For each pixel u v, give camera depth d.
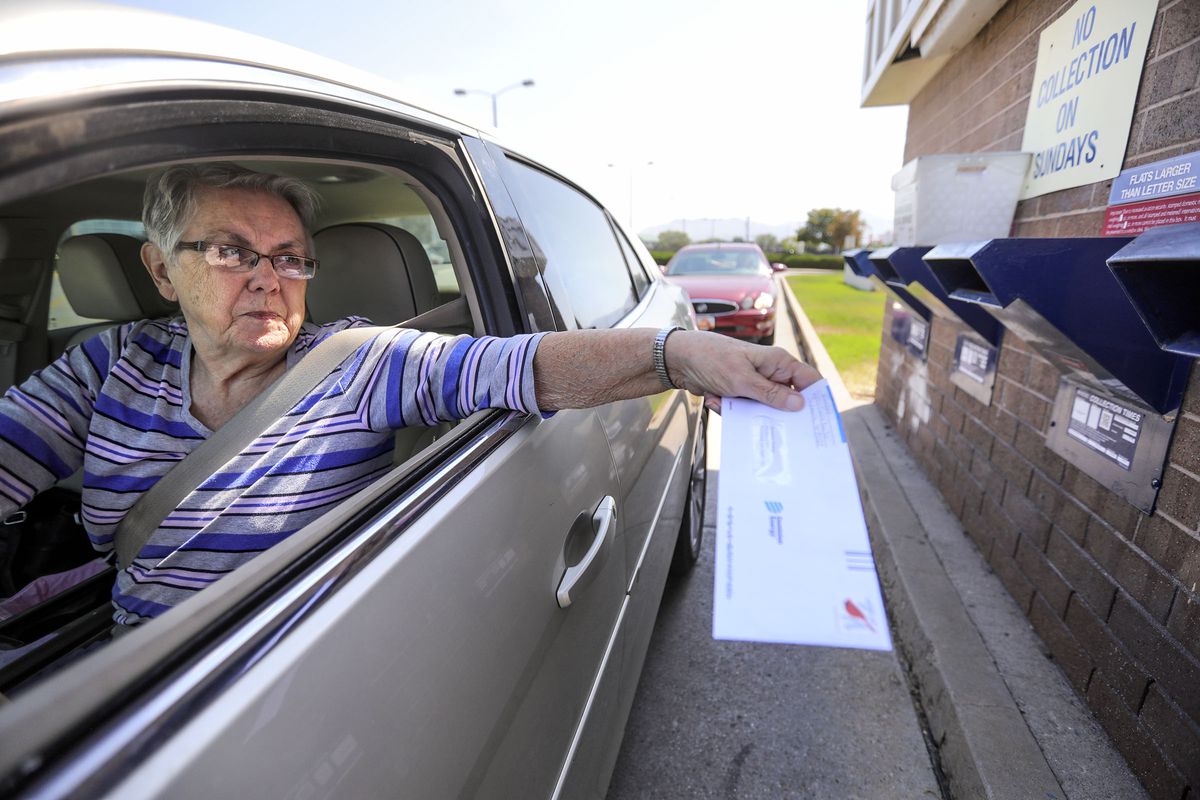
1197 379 1.36
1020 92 2.39
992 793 1.52
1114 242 1.29
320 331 1.20
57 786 0.42
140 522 1.02
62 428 1.15
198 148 0.69
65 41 0.58
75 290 1.81
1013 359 2.35
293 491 0.97
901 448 3.86
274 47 0.86
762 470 0.80
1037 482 2.14
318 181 1.49
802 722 1.99
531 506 1.04
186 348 1.13
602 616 1.31
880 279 3.25
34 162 0.52
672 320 2.49
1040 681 1.87
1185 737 1.36
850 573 0.68
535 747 0.99
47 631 1.16
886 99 4.29
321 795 0.57
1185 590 1.38
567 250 1.75
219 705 0.52
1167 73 1.50
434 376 1.04
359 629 0.66
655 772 1.82
